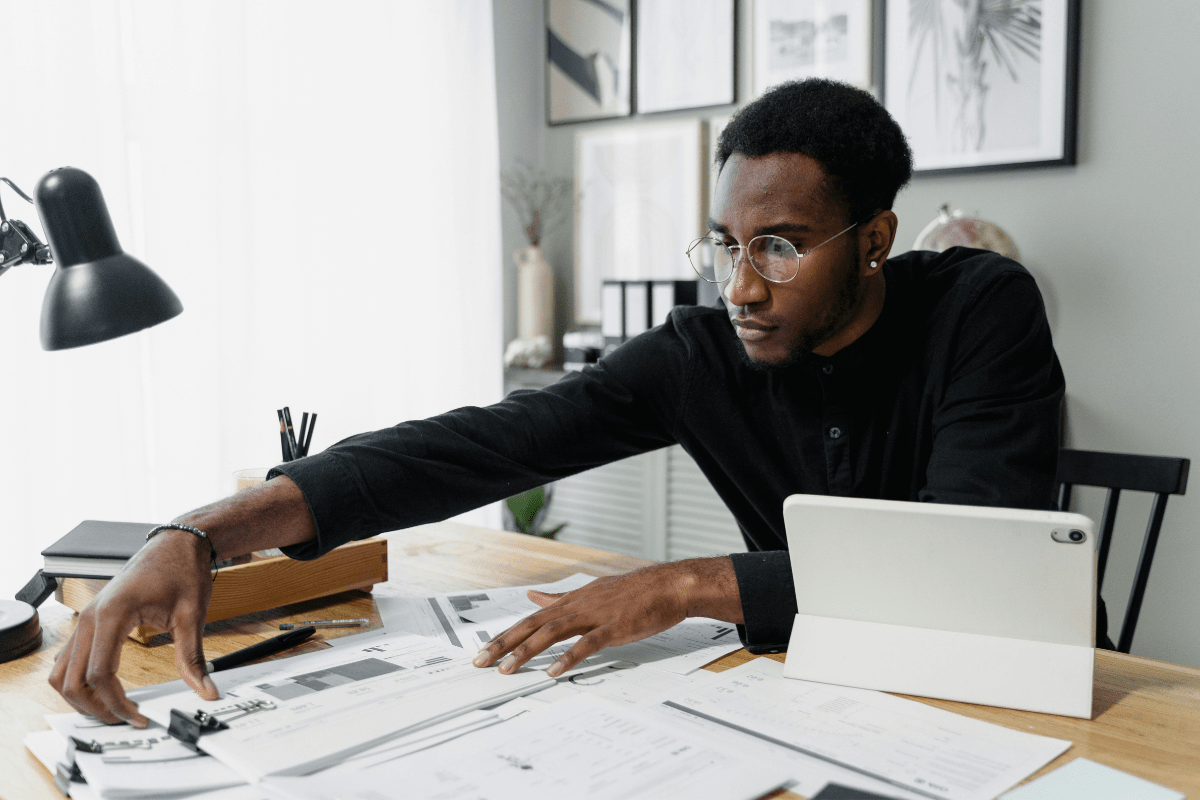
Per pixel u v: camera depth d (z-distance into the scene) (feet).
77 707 2.40
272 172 7.72
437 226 9.11
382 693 2.56
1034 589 2.51
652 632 2.92
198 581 2.69
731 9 9.30
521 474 3.55
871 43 8.48
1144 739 2.34
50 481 6.37
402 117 8.73
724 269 3.22
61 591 3.43
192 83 7.07
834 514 2.65
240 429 7.45
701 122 9.61
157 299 3.38
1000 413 3.16
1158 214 7.27
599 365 3.90
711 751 2.22
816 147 2.97
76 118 6.39
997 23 7.74
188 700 2.50
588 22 10.40
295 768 2.10
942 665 2.60
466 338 9.47
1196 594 7.37
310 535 3.08
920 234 8.23
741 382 3.81
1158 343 7.37
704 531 8.78
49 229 3.24
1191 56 7.04
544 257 10.94
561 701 2.55
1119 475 4.83
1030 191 7.80
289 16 7.77
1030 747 2.28
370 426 8.54
